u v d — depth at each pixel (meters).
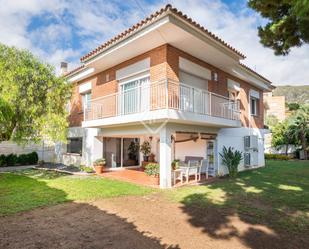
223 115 11.82
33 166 15.44
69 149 16.36
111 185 9.29
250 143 15.48
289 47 7.21
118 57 11.01
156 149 15.72
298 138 25.98
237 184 10.02
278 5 6.68
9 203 6.66
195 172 10.90
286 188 9.24
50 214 5.80
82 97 15.57
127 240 4.34
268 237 4.54
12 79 9.77
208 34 9.03
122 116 9.98
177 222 5.33
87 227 4.96
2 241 4.24
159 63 9.57
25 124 10.42
